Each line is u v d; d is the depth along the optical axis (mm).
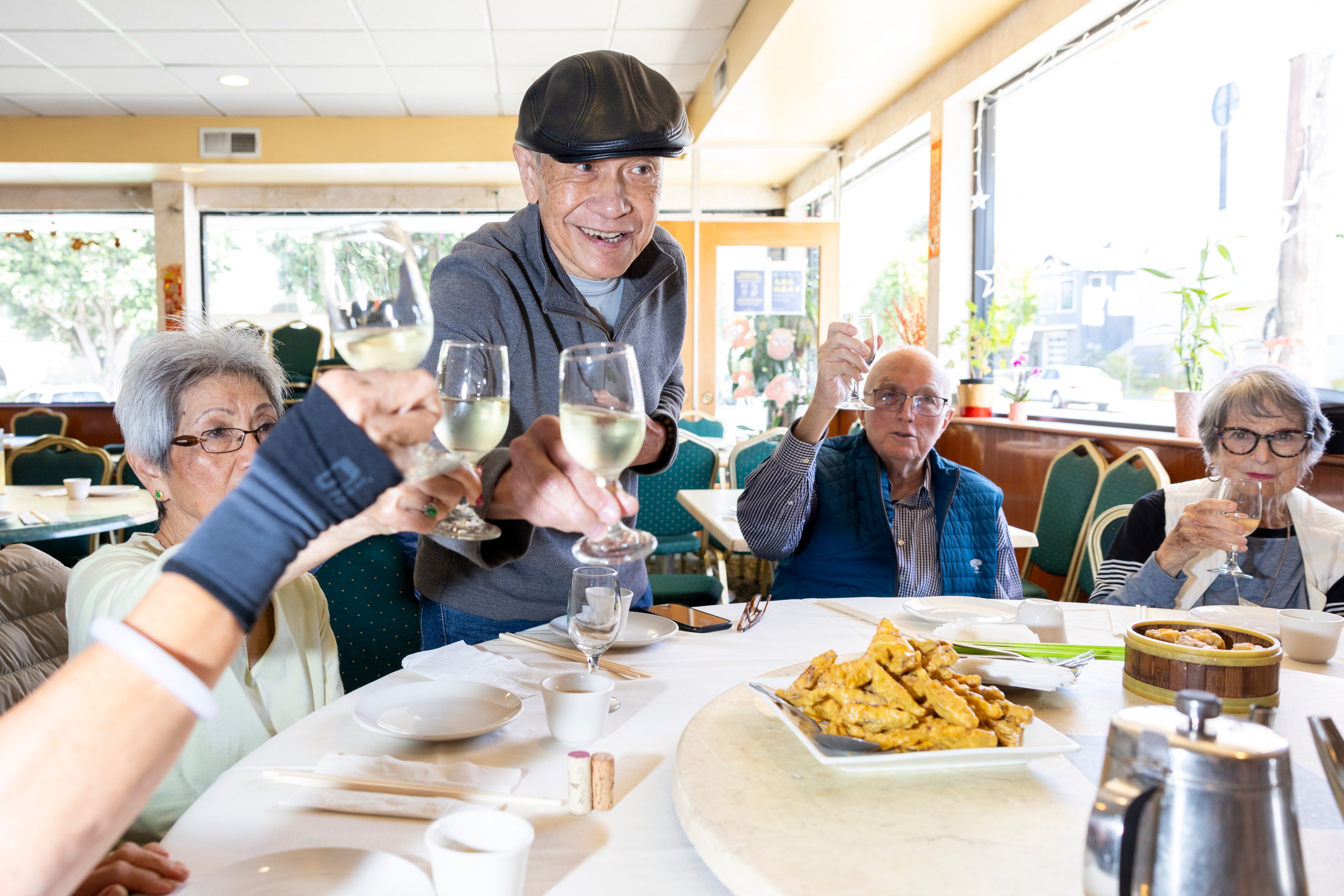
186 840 739
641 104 1308
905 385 2031
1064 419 4133
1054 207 4230
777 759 819
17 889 417
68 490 3463
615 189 1361
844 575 2102
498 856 593
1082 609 1584
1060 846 669
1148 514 1925
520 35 5324
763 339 6629
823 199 7406
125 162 6871
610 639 1107
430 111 6836
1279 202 3002
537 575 1425
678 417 1753
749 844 661
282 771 851
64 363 7973
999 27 4195
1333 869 632
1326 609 1659
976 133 4789
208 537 459
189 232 7648
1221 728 451
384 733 940
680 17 5062
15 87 6145
